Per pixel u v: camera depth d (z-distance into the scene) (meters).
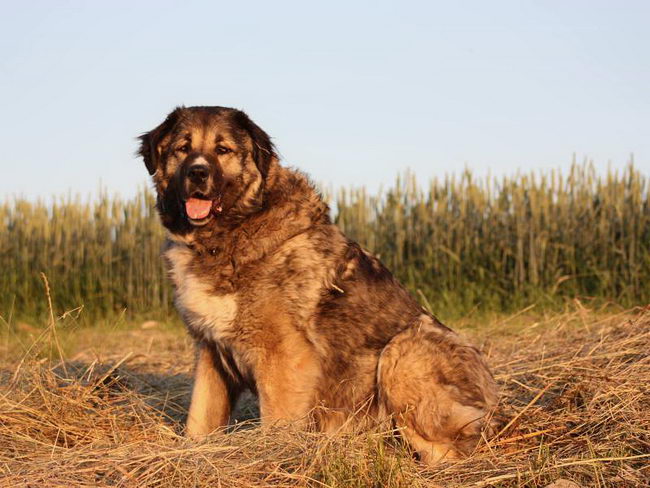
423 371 4.67
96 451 4.15
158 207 5.37
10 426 4.85
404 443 4.67
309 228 4.95
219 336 4.88
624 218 14.57
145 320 15.65
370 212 16.66
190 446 4.20
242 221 4.91
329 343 4.80
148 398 5.78
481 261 15.07
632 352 5.67
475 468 4.23
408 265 15.65
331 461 3.85
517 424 4.77
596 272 14.01
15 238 17.00
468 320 11.89
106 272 16.75
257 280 4.77
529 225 14.94
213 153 5.03
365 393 4.87
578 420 4.75
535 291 13.75
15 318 14.55
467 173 15.70
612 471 4.01
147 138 5.45
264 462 3.95
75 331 11.18
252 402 6.30
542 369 5.92
